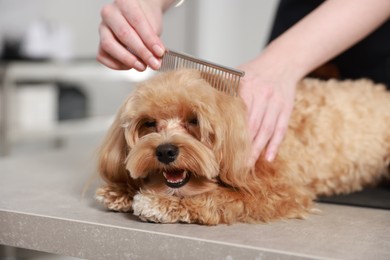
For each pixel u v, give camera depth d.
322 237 1.05
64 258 1.98
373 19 1.43
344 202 1.42
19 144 4.08
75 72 3.64
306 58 1.38
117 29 1.27
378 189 1.69
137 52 1.26
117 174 1.32
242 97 1.28
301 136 1.47
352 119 1.59
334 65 1.85
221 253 0.98
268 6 3.98
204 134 1.23
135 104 1.27
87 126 3.77
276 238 1.04
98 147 1.37
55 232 1.15
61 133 3.58
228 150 1.23
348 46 1.43
